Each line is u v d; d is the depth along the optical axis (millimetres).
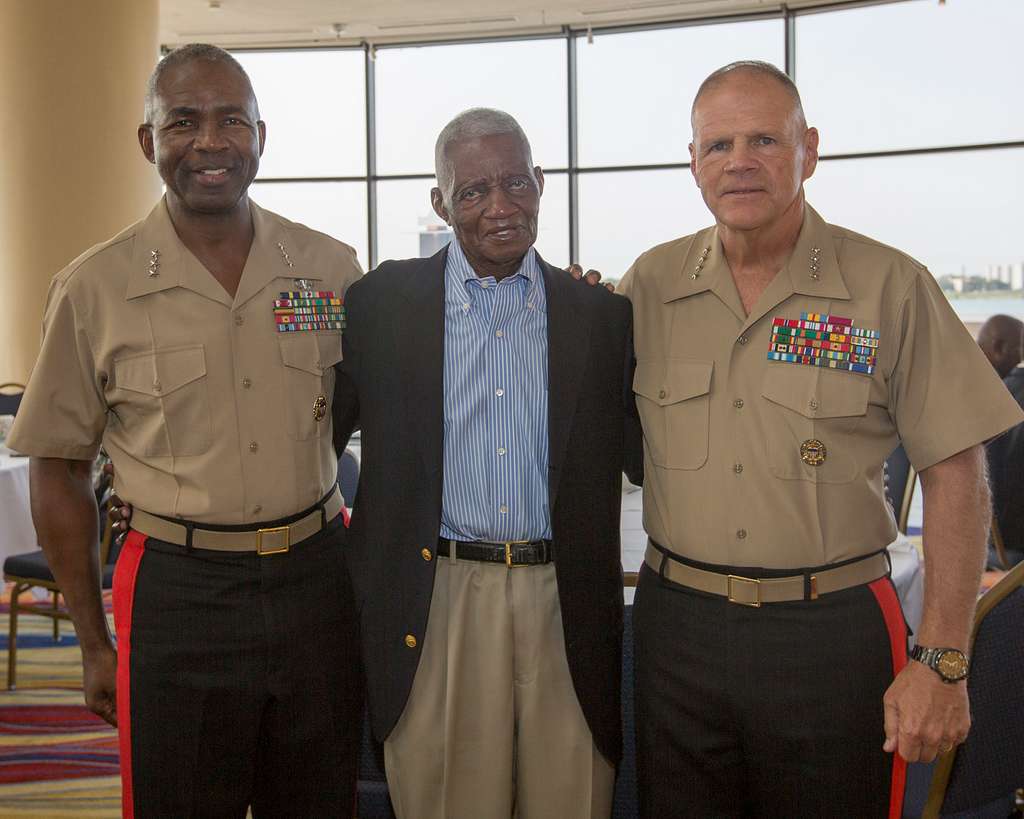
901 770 1669
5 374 6598
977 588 1604
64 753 3246
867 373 1634
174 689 1729
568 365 1706
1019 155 7121
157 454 1758
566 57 8094
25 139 6402
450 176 1669
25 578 3748
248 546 1748
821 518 1627
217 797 1771
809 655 1618
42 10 6320
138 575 1752
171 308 1758
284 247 1879
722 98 1643
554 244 8227
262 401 1777
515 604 1694
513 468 1688
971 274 7332
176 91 1703
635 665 1795
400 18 7762
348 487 3191
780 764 1660
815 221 1738
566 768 1726
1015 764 1815
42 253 6469
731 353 1690
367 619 1746
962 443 1589
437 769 1737
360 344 1824
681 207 7996
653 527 1766
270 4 7410
